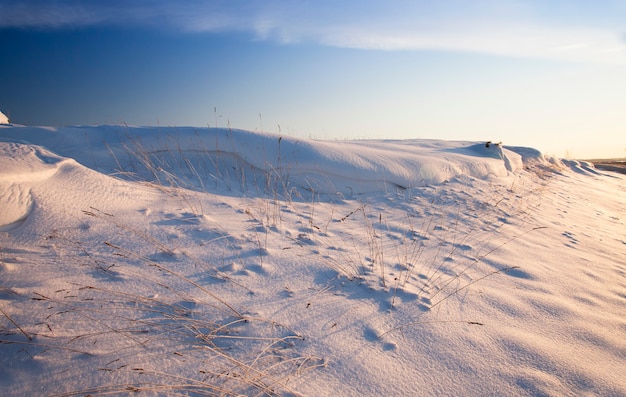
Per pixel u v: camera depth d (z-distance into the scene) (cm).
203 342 226
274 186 605
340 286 308
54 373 189
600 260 457
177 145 620
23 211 329
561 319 291
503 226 546
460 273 366
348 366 219
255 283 296
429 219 543
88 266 283
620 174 1383
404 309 285
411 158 748
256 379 199
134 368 197
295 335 241
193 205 451
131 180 539
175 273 293
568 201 785
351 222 497
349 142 998
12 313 222
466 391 208
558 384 215
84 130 647
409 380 212
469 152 971
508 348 246
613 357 246
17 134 605
